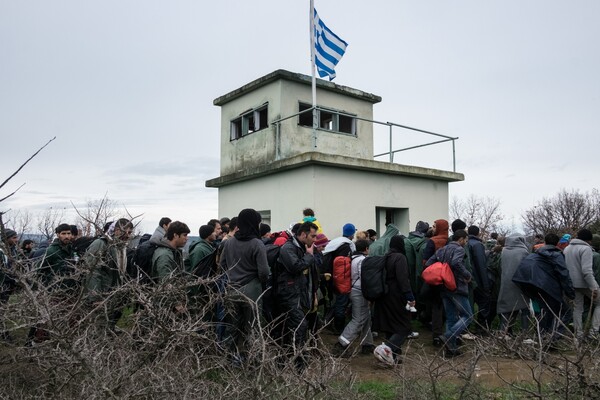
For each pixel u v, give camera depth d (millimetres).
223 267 4902
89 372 2611
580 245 6516
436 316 6320
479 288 6863
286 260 4906
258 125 10461
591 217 37500
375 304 5566
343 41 9930
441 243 6562
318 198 8453
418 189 10078
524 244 6551
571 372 3488
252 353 3131
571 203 39500
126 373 2648
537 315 6078
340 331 6625
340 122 10758
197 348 3334
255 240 4781
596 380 3352
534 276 6055
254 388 2760
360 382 4480
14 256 2906
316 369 3205
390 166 9266
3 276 3373
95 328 2969
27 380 2949
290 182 8977
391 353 5125
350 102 10820
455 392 3789
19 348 2775
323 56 9680
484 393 3943
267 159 9891
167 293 3188
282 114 9711
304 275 5078
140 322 3018
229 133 11250
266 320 5066
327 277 6066
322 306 8062
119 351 2768
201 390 2832
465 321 5594
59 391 2686
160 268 4707
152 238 5500
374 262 5477
